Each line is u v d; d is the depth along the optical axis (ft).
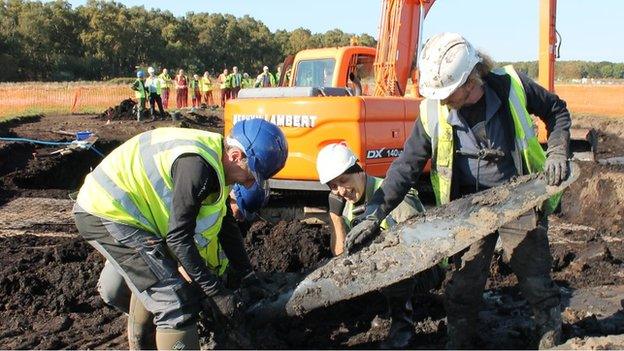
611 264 18.74
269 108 24.09
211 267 11.84
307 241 19.57
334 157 12.58
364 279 11.44
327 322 14.03
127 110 70.79
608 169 28.25
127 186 9.98
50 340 13.61
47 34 196.85
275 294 12.51
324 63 28.37
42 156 39.60
